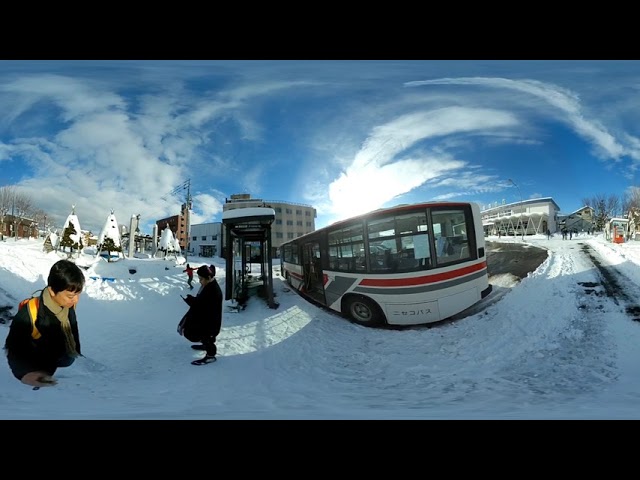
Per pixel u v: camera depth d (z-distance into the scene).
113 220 19.02
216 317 5.47
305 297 12.00
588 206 43.47
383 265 8.26
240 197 32.50
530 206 40.03
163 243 25.98
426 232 7.92
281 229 36.66
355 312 8.79
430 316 7.79
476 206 8.26
